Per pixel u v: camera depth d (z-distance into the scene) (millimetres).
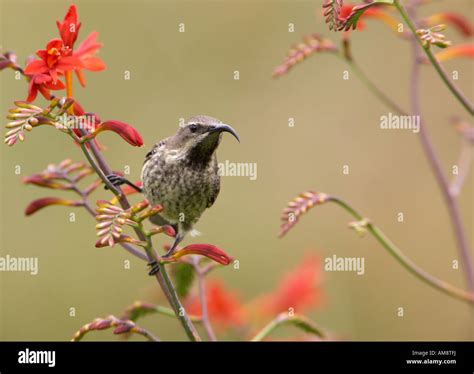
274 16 14156
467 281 7242
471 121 12805
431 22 7461
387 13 7332
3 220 11695
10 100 12016
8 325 11164
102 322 5031
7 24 13203
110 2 13758
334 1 4406
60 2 13547
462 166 7570
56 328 11172
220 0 14133
